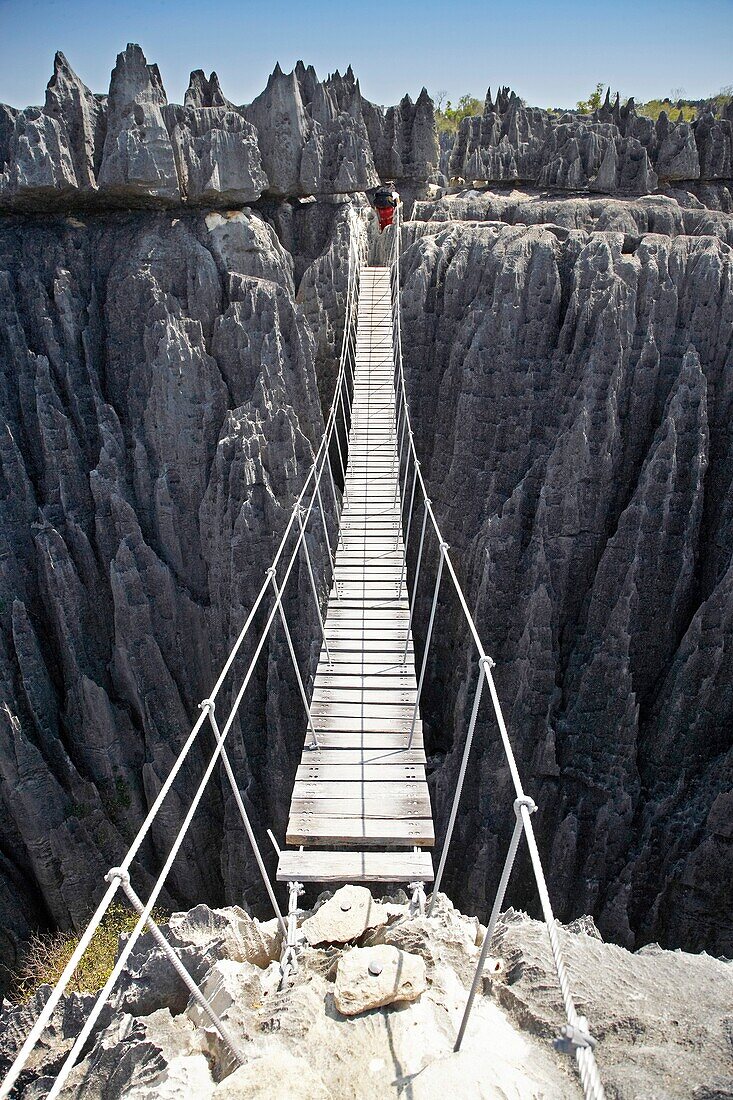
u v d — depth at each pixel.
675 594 22.67
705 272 23.45
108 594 26.59
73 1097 6.74
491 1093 5.59
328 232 32.84
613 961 7.71
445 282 28.06
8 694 23.66
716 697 21.20
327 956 8.11
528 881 22.64
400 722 12.04
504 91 39.88
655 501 22.45
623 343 23.67
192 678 27.08
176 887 24.78
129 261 27.52
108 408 26.95
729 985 7.29
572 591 24.16
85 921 23.20
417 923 8.23
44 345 26.94
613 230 27.81
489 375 25.94
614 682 22.33
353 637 14.18
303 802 10.43
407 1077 6.01
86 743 24.88
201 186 28.12
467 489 26.62
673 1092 5.85
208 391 26.52
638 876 21.03
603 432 23.42
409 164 37.12
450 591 27.39
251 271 28.58
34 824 22.78
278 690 25.47
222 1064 6.42
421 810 10.25
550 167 33.25
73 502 26.38
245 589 25.78
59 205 28.12
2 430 25.39
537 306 25.38
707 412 23.27
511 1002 7.25
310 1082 5.85
